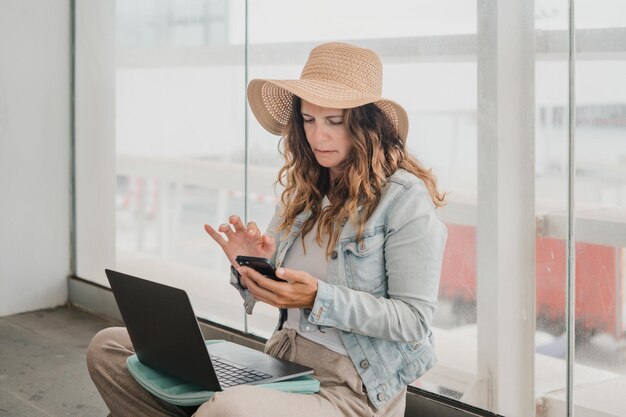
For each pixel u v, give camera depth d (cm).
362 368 200
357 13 281
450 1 252
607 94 217
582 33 221
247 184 327
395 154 208
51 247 438
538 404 239
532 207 236
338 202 207
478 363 253
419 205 197
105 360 225
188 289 365
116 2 395
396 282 197
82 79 426
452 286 259
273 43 313
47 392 313
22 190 427
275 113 233
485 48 243
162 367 209
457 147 254
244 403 181
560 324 232
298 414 185
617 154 216
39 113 428
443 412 258
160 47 368
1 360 351
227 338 345
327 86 202
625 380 219
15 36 418
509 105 239
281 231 225
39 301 436
